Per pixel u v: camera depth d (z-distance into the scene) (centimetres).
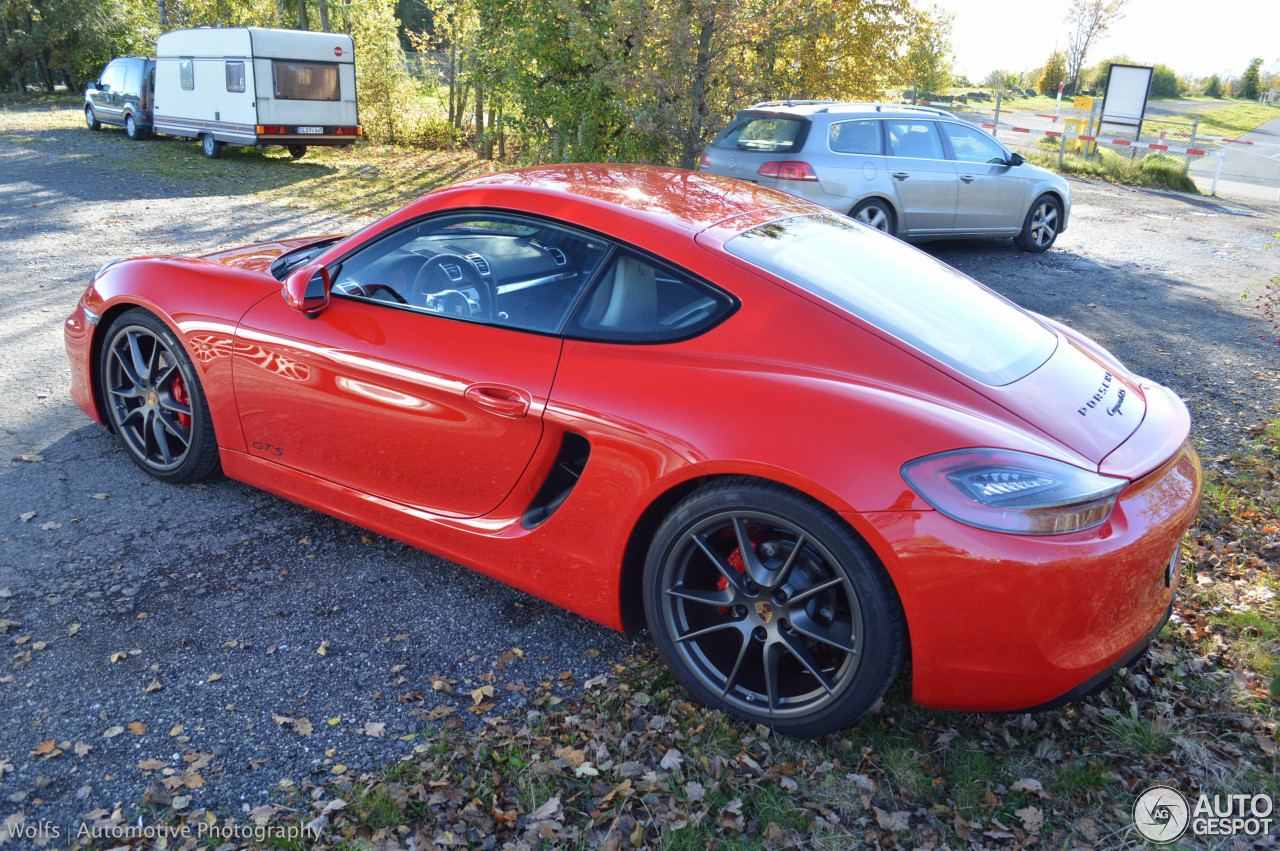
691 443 232
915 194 916
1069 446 221
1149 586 228
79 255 805
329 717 248
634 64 1044
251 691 255
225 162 1642
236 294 334
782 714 241
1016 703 220
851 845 212
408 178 1505
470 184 302
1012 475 209
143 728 238
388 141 2170
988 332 267
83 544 322
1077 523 207
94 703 245
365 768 230
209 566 316
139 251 837
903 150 910
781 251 268
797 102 921
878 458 214
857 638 222
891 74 1495
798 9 1007
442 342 281
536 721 251
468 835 211
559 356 261
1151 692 273
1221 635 304
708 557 242
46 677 253
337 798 218
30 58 3666
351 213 1129
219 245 882
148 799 215
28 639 268
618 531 251
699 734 246
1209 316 773
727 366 240
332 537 342
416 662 274
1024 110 3512
